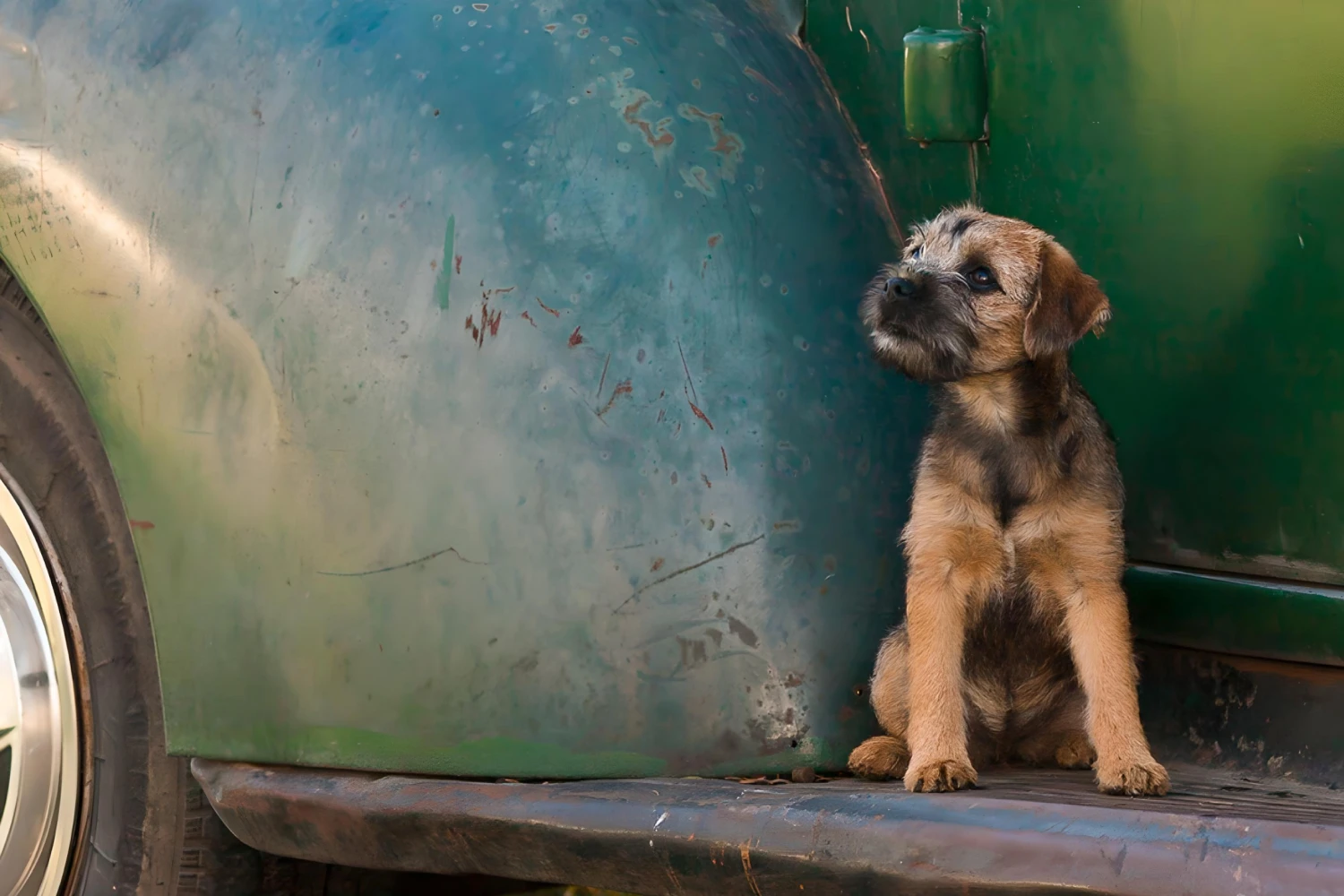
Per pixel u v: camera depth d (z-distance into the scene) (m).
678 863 2.90
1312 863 2.23
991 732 3.69
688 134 3.48
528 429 3.33
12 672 4.18
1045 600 3.50
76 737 4.11
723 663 3.26
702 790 3.02
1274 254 3.07
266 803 3.58
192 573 3.69
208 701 3.69
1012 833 2.52
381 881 4.30
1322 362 3.02
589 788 3.16
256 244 3.63
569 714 3.30
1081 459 3.37
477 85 3.54
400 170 3.51
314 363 3.52
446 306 3.41
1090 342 3.45
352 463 3.48
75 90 3.93
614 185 3.40
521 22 3.62
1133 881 2.36
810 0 3.87
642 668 3.27
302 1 3.82
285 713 3.58
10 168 3.95
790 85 3.74
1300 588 3.10
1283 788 3.07
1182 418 3.29
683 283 3.35
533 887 4.25
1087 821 2.48
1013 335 3.36
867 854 2.65
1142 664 3.44
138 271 3.77
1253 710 3.23
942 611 3.39
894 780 3.28
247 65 3.76
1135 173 3.29
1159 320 3.29
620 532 3.28
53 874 4.12
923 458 3.50
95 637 4.10
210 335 3.67
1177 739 3.37
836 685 3.31
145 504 3.76
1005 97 3.50
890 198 3.75
